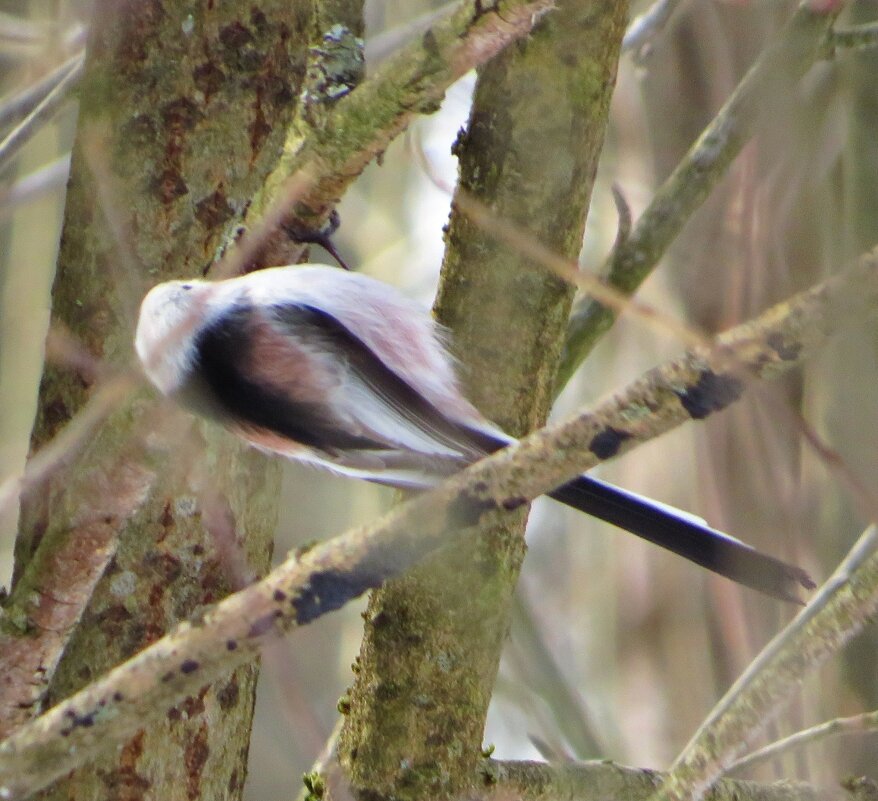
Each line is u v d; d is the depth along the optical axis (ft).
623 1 26.11
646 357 46.85
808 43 30.91
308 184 23.20
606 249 50.29
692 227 37.86
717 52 39.06
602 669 47.24
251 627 19.51
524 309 26.55
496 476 18.98
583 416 18.42
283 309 28.55
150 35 28.86
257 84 29.48
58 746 19.63
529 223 26.12
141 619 28.09
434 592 26.68
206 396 27.17
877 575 21.57
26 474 20.49
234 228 27.14
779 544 31.45
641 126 43.24
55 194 50.72
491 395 26.73
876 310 16.81
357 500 61.05
